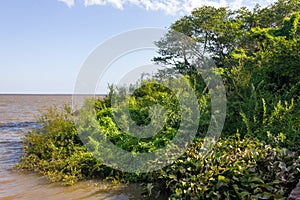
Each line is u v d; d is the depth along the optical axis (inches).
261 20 578.2
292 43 348.2
